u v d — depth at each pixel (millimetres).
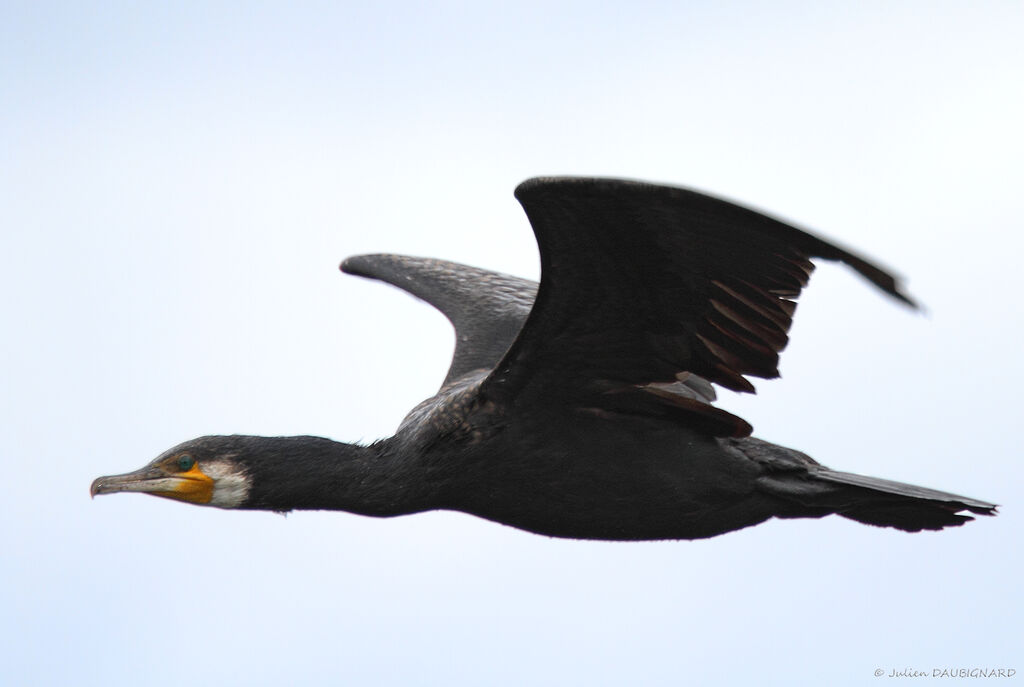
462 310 15461
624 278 11188
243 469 12531
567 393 12117
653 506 12391
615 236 10797
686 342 11648
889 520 13062
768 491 12414
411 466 12539
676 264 10984
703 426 12328
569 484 12336
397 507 12648
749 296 11070
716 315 11336
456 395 12594
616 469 12289
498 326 14969
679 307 11375
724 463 12344
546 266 11133
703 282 11109
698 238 10672
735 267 10875
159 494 12508
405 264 16688
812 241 9438
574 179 10156
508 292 15789
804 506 12469
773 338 11250
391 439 12820
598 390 12094
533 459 12312
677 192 9938
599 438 12273
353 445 12797
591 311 11523
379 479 12586
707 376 11844
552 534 12750
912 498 12219
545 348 11859
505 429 12305
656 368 11891
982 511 12062
